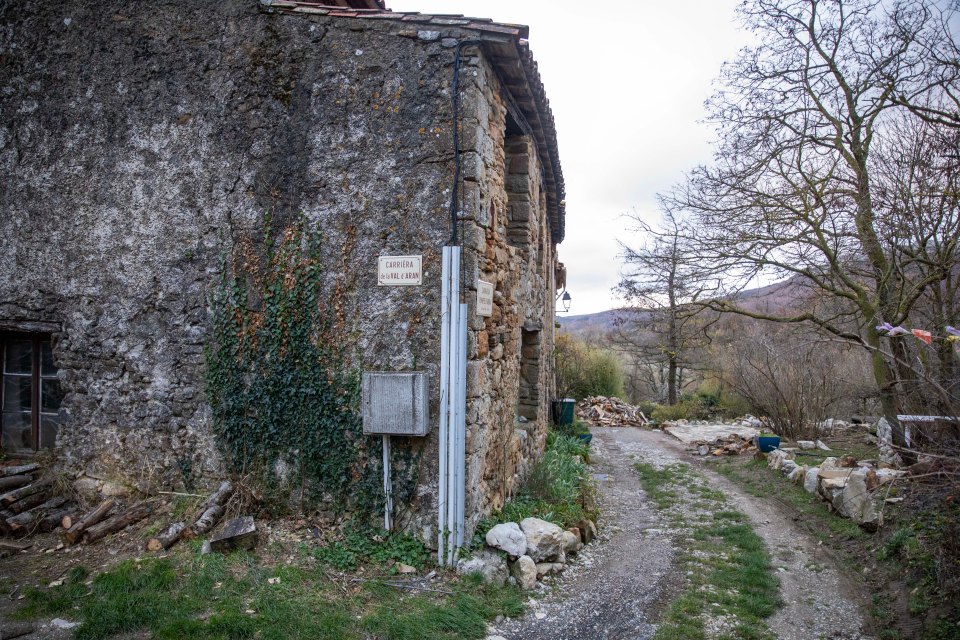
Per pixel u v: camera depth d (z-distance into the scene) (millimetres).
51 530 4918
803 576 4957
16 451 5672
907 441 5355
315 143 4887
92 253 5285
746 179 7855
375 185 4777
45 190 5379
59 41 5359
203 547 4340
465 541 4598
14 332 5605
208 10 5082
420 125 4711
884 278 6473
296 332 4875
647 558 5387
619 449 11922
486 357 5098
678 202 9414
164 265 5145
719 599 4480
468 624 3836
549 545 4887
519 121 6441
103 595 3877
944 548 4066
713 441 11547
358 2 5871
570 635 3916
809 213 7258
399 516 4660
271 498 4879
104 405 5270
